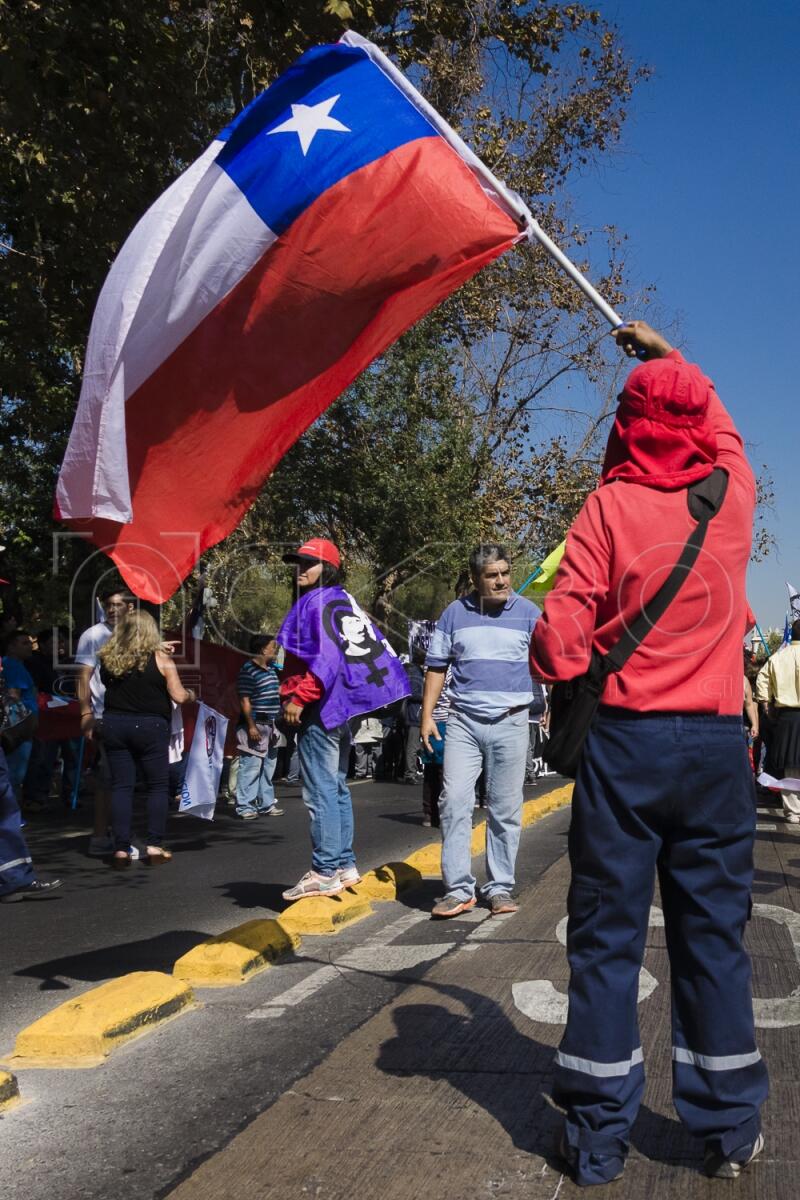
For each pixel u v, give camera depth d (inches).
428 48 564.4
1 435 696.4
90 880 337.1
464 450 979.3
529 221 192.7
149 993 186.5
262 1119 141.9
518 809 272.4
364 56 200.7
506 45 665.6
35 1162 132.2
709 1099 121.7
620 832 121.8
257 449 197.8
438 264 197.3
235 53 485.7
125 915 282.4
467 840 268.8
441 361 953.5
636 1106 123.6
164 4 443.2
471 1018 182.2
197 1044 173.6
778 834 429.7
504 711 268.4
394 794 615.8
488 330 1021.8
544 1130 136.6
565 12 801.6
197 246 193.6
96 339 192.2
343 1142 134.3
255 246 194.1
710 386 136.7
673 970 125.2
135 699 350.9
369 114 198.4
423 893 300.7
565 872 328.2
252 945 219.9
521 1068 158.1
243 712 511.8
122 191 455.2
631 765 120.9
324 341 199.8
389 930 253.4
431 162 195.9
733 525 125.4
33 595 793.6
